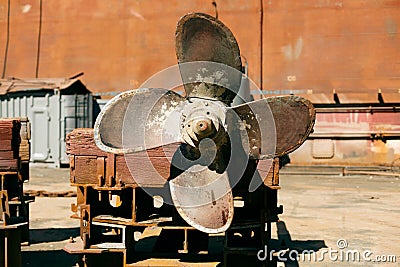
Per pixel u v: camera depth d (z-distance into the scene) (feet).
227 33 18.20
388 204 40.65
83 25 78.84
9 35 80.84
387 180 59.88
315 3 73.87
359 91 71.92
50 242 26.17
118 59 77.77
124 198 19.70
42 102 72.59
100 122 17.71
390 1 72.23
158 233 26.17
